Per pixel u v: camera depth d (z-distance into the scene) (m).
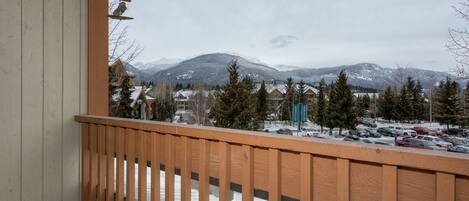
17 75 2.72
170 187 2.06
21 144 2.76
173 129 2.00
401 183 1.20
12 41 2.69
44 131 2.85
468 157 1.04
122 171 2.45
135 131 2.32
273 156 1.54
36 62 2.79
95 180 2.74
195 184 2.80
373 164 1.27
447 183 1.07
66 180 2.97
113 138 2.53
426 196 1.14
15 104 2.72
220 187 1.75
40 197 2.86
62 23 2.91
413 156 1.13
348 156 1.29
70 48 2.95
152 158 2.16
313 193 1.44
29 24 2.75
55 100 2.89
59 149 2.93
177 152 2.03
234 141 1.67
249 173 1.62
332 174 1.38
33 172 2.82
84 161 2.87
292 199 1.51
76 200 3.03
